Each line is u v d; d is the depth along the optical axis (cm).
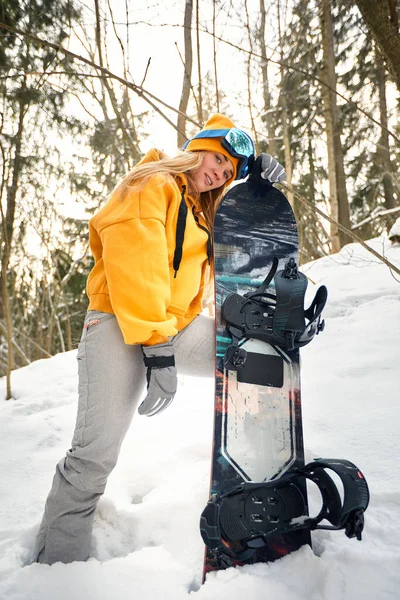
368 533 144
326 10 579
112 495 178
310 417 215
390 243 539
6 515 176
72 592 128
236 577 127
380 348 282
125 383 141
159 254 137
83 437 138
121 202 145
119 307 133
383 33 274
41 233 823
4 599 127
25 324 968
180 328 157
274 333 153
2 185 371
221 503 133
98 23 359
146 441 219
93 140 705
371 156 1163
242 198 182
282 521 140
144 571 135
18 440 246
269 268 178
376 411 209
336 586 123
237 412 148
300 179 1201
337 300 387
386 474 168
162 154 163
